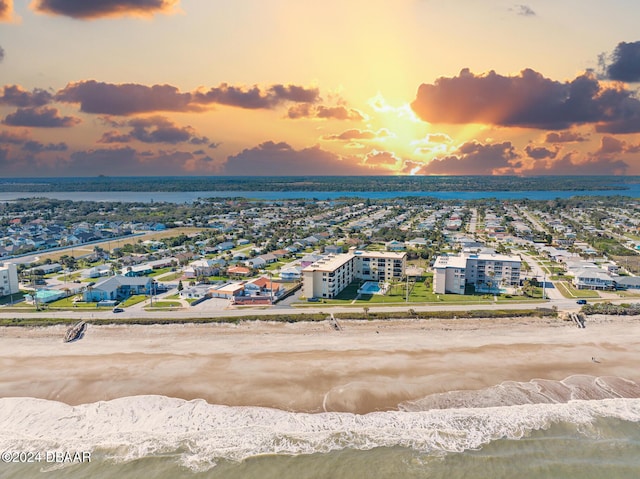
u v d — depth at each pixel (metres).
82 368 93.69
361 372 90.94
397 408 79.19
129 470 65.00
